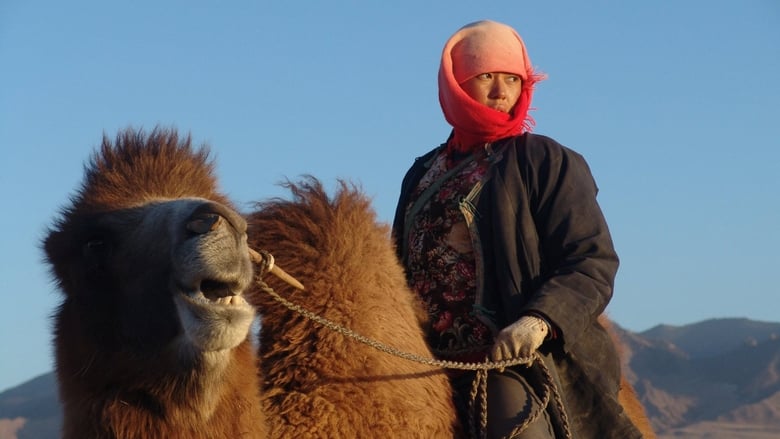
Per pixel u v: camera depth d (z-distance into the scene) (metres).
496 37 5.98
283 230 5.42
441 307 5.70
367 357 5.14
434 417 5.20
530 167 5.61
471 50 5.96
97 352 4.44
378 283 5.40
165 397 4.37
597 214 5.55
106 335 4.43
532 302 5.19
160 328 4.32
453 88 5.89
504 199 5.57
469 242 5.67
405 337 5.32
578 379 5.36
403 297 5.50
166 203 4.47
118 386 4.42
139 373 4.38
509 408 5.25
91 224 4.52
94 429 4.40
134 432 4.38
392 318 5.32
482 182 5.68
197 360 4.29
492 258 5.57
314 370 5.09
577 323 5.17
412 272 5.86
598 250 5.42
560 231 5.48
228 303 4.15
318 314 5.19
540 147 5.67
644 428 6.47
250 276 4.17
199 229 4.09
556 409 5.27
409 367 5.25
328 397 5.03
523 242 5.49
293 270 5.30
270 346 5.21
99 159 4.86
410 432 5.07
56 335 4.66
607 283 5.35
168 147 4.95
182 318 4.19
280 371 5.12
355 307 5.23
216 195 4.94
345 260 5.35
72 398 4.50
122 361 4.39
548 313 5.12
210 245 4.07
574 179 5.59
